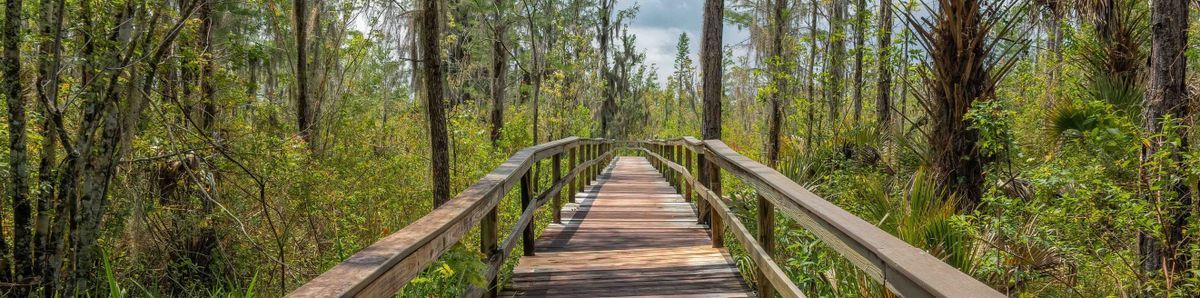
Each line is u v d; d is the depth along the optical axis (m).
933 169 6.09
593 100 27.86
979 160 5.84
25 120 4.95
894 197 6.32
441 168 7.18
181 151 6.75
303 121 11.02
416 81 13.70
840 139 10.27
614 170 15.43
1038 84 9.15
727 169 4.52
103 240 6.28
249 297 3.88
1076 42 7.44
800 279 4.48
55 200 5.50
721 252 5.20
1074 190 5.32
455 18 15.57
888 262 1.56
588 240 5.88
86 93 5.14
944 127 5.98
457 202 2.66
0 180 5.10
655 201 8.74
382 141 12.11
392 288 1.58
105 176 5.36
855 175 8.05
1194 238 4.38
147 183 6.72
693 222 6.91
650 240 5.88
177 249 6.95
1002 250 4.68
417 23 10.52
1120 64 6.91
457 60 16.28
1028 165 6.18
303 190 7.71
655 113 44.53
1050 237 4.88
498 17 15.29
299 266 7.61
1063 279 5.26
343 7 11.94
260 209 7.95
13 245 5.66
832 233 2.20
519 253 5.43
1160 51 4.64
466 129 10.70
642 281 4.33
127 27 5.20
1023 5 5.82
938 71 6.02
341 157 10.23
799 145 11.95
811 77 12.68
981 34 5.80
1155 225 4.35
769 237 3.47
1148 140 4.43
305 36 11.16
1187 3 4.61
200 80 8.04
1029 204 5.12
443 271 2.66
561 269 4.66
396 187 9.70
